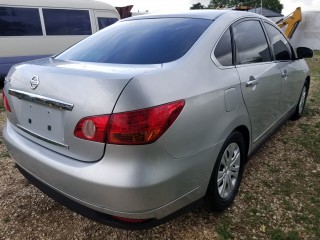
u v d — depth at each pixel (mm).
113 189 1852
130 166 1854
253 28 3242
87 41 3025
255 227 2557
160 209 1969
